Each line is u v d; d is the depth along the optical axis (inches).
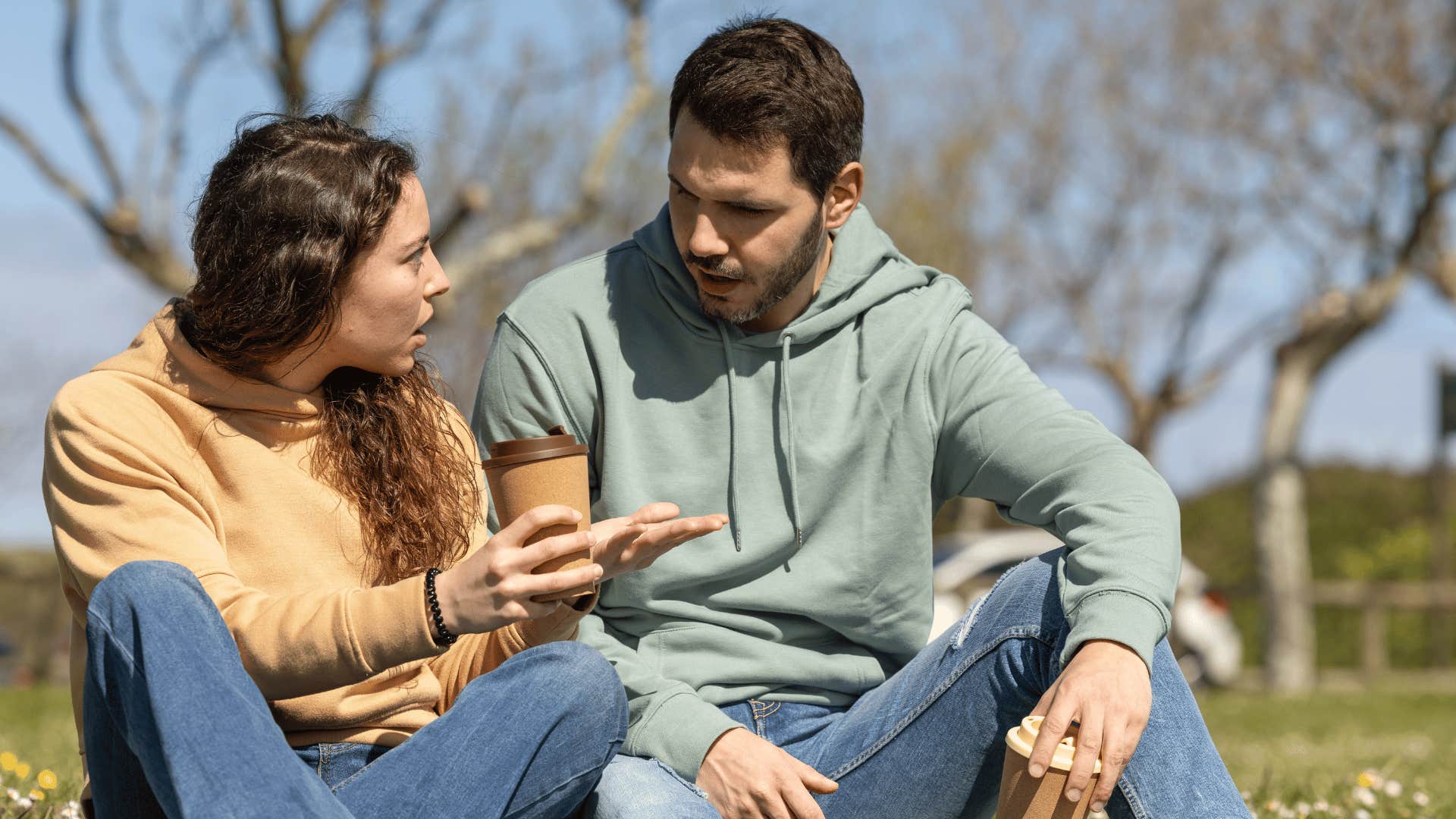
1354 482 752.3
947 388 97.7
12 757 121.0
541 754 75.2
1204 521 746.8
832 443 97.4
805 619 97.7
